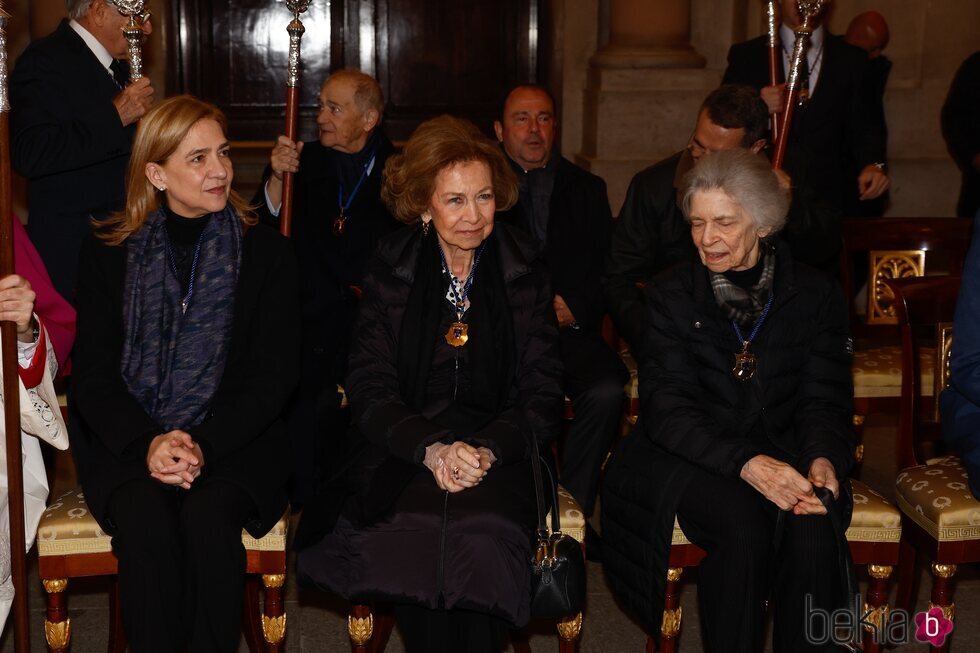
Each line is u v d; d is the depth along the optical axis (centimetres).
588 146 628
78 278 273
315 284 379
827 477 257
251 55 666
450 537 250
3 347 241
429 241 279
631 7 605
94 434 275
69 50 360
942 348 315
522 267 279
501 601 247
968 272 271
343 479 269
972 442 272
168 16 640
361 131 384
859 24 545
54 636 264
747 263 273
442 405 276
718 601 254
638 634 317
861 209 523
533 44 676
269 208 382
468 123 275
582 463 352
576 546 254
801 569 253
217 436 258
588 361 362
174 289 269
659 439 271
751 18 607
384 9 667
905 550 312
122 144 356
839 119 467
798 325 275
